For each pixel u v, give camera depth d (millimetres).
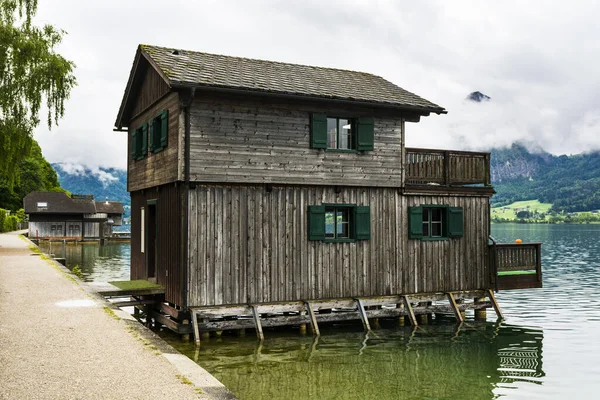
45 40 29438
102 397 6707
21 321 10992
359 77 21234
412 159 19469
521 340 16938
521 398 11492
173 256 16734
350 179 18188
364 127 18438
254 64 19594
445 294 19516
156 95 18516
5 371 7664
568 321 20266
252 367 13312
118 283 18531
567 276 37000
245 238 16703
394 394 11477
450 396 11469
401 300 18719
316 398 11055
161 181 17750
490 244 20484
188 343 15812
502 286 20281
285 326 18406
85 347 9102
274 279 17031
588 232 157000
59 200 73562
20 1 29062
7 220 74188
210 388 7387
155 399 6703
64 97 29391
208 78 16156
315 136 17594
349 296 18109
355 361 14125
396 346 15891
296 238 17438
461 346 16031
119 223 86000
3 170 29656
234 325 16250
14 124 28703
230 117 16547
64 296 14172
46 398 6602
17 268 20969
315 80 19047
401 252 19062
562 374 13289
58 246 66500
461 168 20234
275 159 17094
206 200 16250
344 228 18531
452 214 19812
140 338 9797
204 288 16062
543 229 199250
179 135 16000
